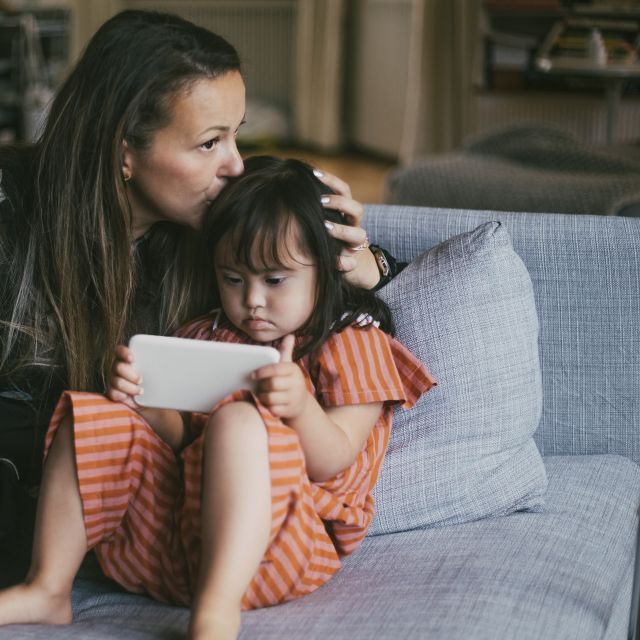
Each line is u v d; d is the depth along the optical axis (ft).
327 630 3.56
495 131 10.14
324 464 4.05
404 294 4.79
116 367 3.98
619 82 12.23
